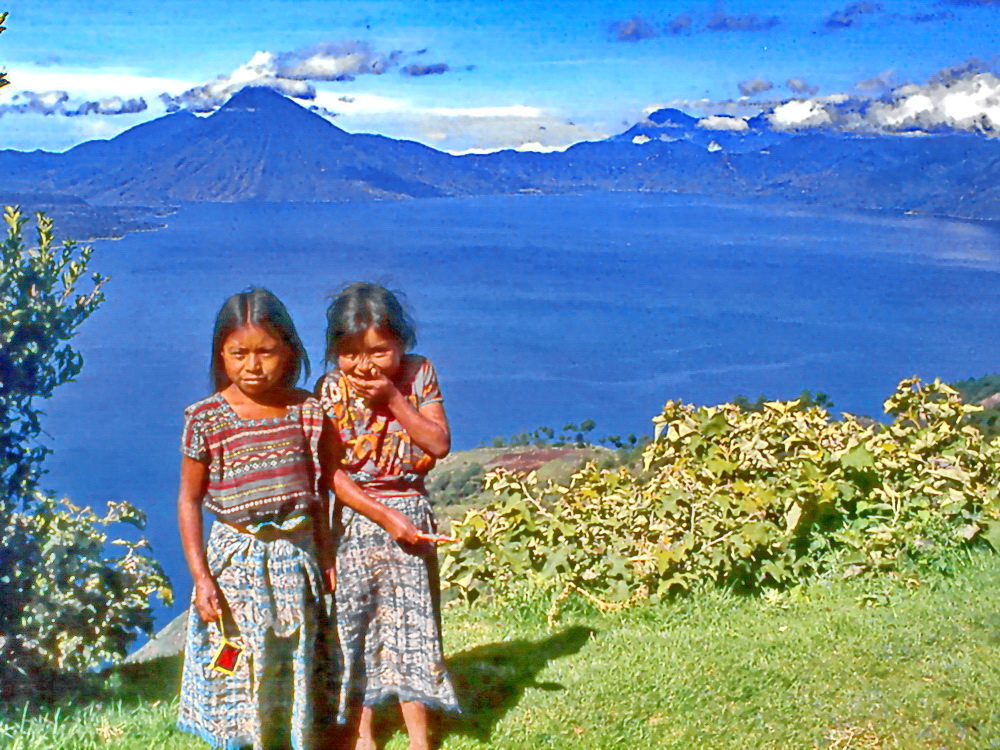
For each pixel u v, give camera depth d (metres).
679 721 3.76
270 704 3.48
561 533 5.60
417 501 3.55
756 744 3.55
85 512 4.27
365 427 3.48
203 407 3.34
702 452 5.89
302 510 3.40
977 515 5.73
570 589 5.47
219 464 3.35
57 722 3.85
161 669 4.70
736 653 4.42
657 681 4.11
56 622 4.07
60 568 4.08
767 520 5.62
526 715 3.87
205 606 3.37
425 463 3.54
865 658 4.26
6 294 4.21
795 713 3.77
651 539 5.57
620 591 5.39
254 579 3.37
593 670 4.30
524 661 4.53
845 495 5.64
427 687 3.51
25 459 4.32
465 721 3.85
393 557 3.50
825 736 3.58
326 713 3.66
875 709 3.73
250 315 3.26
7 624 4.02
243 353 3.27
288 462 3.36
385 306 3.39
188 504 3.37
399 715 3.88
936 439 6.00
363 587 3.49
